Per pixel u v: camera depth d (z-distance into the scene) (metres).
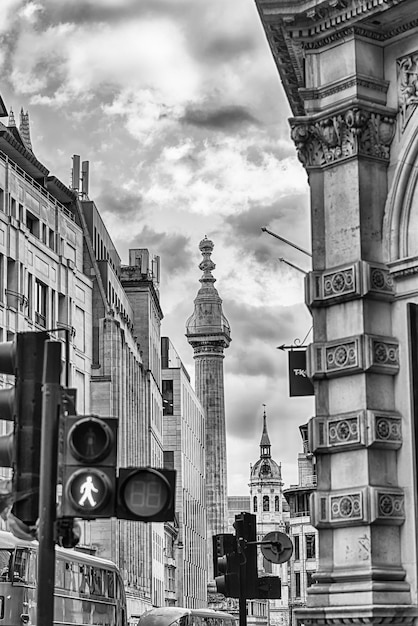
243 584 33.25
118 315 112.81
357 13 25.92
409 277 25.64
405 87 26.25
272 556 33.47
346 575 24.69
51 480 14.77
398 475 25.17
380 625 23.97
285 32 27.22
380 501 24.66
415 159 25.98
